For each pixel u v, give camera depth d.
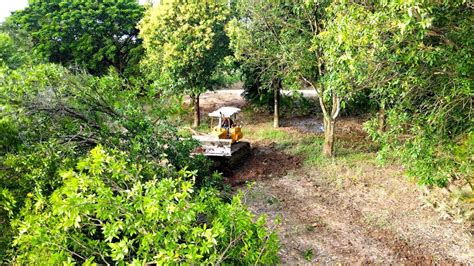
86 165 5.55
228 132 14.78
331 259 8.25
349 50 6.75
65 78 8.06
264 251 5.59
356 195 11.29
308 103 22.14
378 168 13.02
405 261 8.07
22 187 6.54
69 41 23.09
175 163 8.75
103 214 4.78
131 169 6.13
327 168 13.43
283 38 13.47
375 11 6.99
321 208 10.67
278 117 19.25
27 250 5.30
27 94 7.46
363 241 8.92
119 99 8.62
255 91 21.81
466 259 8.00
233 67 18.34
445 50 6.86
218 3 17.05
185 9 16.38
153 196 4.80
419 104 8.45
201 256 4.51
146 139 8.09
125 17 23.58
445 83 7.45
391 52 7.51
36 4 23.67
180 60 16.41
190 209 4.77
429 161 7.69
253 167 14.09
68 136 7.62
